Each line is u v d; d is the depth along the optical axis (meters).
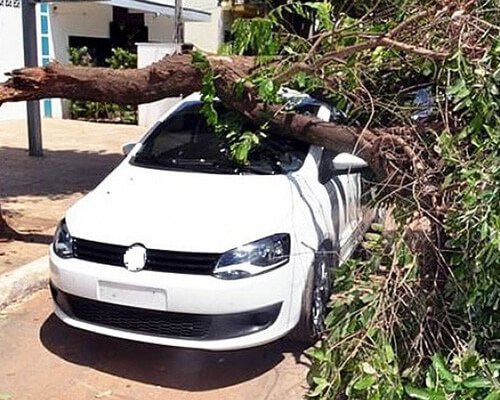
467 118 3.68
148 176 4.78
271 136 5.02
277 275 3.95
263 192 4.46
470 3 3.56
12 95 5.26
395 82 4.39
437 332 3.40
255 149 4.95
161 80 4.97
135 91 5.08
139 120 16.14
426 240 3.47
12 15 15.05
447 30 3.68
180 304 3.81
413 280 3.39
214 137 5.11
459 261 3.21
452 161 3.39
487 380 2.65
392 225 4.20
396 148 4.02
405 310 3.41
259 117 4.69
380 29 4.21
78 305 4.11
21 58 15.38
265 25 4.41
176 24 15.03
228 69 4.61
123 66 16.48
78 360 4.26
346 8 4.85
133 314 3.94
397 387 3.05
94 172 10.09
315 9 4.51
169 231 3.95
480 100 3.27
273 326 4.00
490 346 3.27
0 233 6.43
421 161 3.79
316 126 4.56
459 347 3.25
